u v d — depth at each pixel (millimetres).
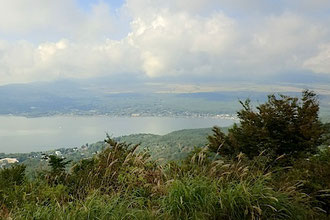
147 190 4324
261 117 7383
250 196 3545
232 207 3434
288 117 7023
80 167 5461
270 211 3559
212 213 3471
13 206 3939
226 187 3844
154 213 3541
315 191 4172
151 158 5312
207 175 4246
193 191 3633
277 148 6805
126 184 4410
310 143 6684
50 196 4148
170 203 3594
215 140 7355
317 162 4961
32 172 5328
